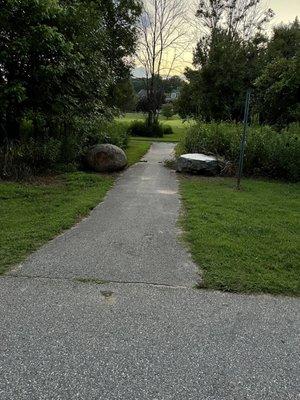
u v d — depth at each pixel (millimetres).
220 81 19672
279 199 6988
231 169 9398
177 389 2057
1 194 6531
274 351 2420
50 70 7715
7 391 2004
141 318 2748
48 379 2100
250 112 13922
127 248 4180
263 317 2828
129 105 37062
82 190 7281
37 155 8500
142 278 3418
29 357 2279
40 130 9250
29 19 7543
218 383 2115
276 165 9281
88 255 3939
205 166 9211
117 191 7344
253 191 7660
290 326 2721
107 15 20328
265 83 12922
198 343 2473
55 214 5477
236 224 5129
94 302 2963
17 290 3127
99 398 1977
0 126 8508
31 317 2723
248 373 2207
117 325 2648
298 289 3293
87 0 12383
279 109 12812
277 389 2090
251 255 4023
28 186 7309
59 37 7551
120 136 13828
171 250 4145
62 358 2277
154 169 10203
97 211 5809
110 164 9406
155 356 2324
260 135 9711
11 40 7621
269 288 3271
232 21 27453
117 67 22062
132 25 22844
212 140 10297
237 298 3102
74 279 3361
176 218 5445
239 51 20406
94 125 10531
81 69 8977
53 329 2578
